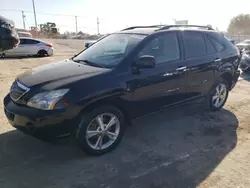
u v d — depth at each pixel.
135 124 4.62
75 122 3.20
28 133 3.22
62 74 3.47
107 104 3.46
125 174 3.10
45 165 3.24
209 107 5.30
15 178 2.96
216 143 3.95
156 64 3.97
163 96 4.11
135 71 3.66
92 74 3.41
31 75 3.60
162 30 4.25
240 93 7.01
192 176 3.08
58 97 3.07
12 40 5.67
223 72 5.13
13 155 3.44
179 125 4.61
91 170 3.17
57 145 3.73
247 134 4.29
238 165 3.34
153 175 3.09
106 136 3.59
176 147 3.79
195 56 4.58
